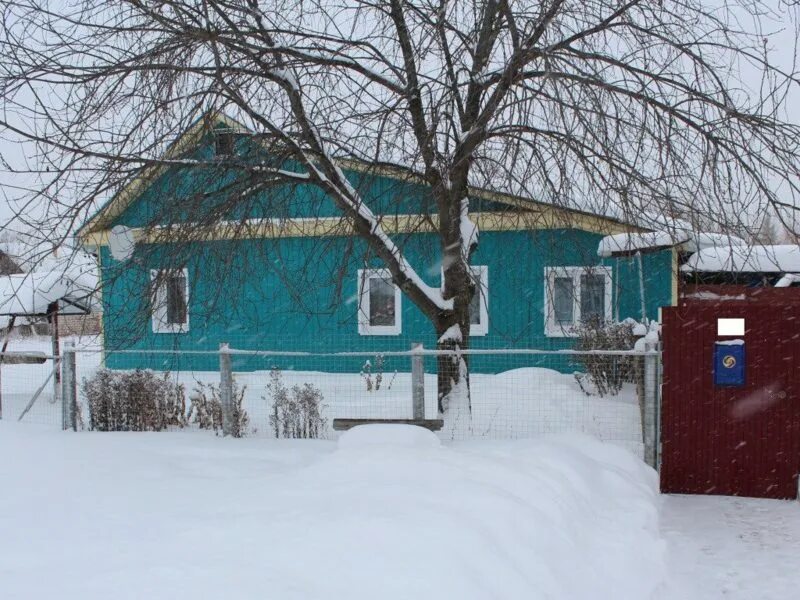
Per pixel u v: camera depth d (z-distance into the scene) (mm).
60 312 12086
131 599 2758
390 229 9086
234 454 6527
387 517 3699
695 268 7355
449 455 5203
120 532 3809
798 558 5035
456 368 8398
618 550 4613
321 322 14594
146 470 5629
